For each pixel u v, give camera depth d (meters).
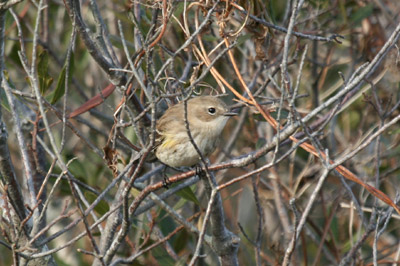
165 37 12.74
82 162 14.09
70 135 15.20
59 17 16.59
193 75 9.75
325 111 15.09
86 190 12.27
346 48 16.78
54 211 14.71
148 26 12.13
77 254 14.59
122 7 13.28
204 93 13.39
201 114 10.58
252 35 11.37
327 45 15.45
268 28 10.56
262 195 14.70
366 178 13.48
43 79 10.68
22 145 9.96
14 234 8.95
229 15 9.91
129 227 8.99
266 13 10.71
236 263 10.84
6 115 13.13
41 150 12.66
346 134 15.05
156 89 7.96
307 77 14.93
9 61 15.22
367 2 15.22
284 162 15.29
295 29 11.53
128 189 8.33
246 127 15.10
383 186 14.95
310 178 14.11
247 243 14.20
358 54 15.08
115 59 10.45
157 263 13.27
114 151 9.22
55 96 10.80
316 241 13.57
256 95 10.68
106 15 15.28
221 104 10.72
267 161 14.39
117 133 9.32
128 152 13.48
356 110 15.22
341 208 14.64
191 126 10.54
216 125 10.63
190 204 15.29
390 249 14.59
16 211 9.13
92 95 16.08
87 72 16.78
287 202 14.25
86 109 10.27
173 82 11.39
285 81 7.40
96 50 9.81
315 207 14.32
